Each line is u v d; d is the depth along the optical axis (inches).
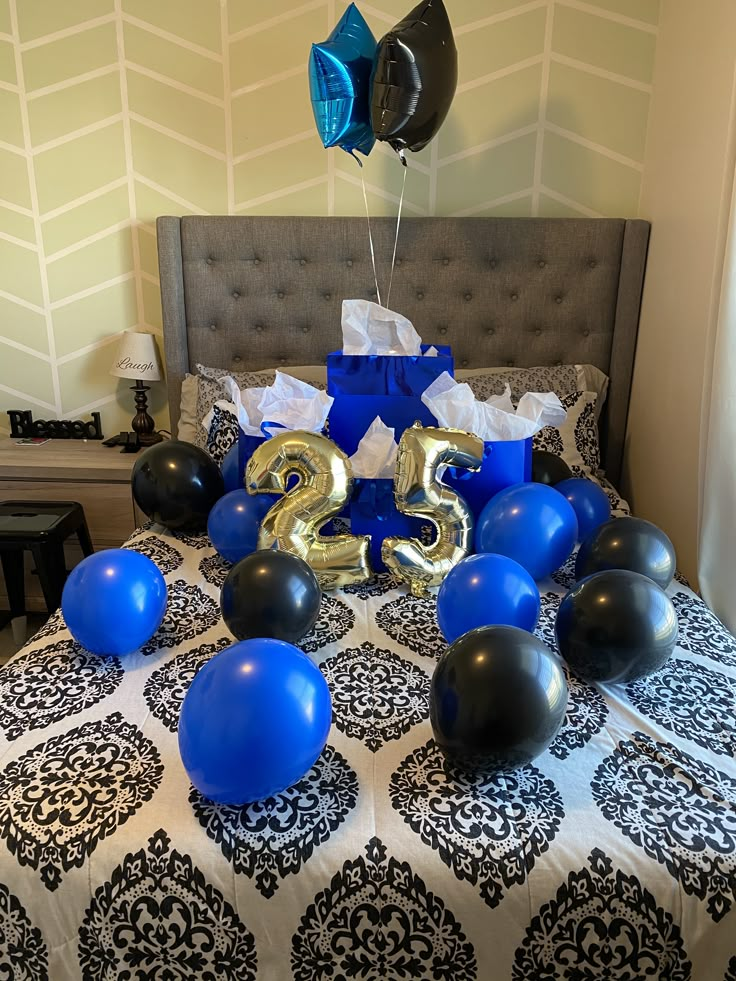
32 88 99.8
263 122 100.2
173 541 76.2
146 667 52.4
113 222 104.6
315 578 54.7
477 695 39.3
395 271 101.3
